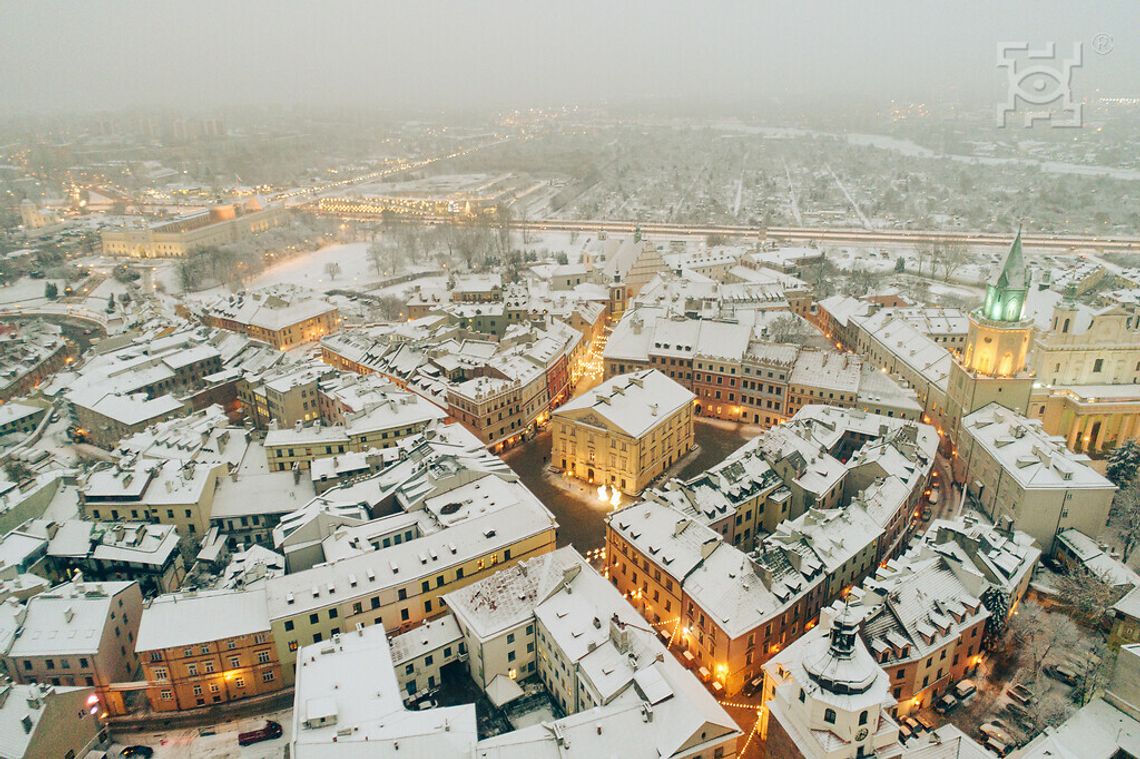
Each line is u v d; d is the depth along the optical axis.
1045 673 99.62
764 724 90.25
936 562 103.00
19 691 87.38
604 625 94.81
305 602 102.06
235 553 129.38
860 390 166.25
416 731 81.56
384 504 128.50
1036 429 140.25
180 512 133.88
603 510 144.12
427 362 191.88
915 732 90.81
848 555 110.31
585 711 82.75
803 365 172.62
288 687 104.19
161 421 173.12
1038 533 124.56
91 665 99.31
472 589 104.62
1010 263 141.50
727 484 125.25
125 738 97.12
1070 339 163.62
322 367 184.00
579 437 153.38
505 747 78.06
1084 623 108.75
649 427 147.62
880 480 126.69
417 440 143.88
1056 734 80.88
